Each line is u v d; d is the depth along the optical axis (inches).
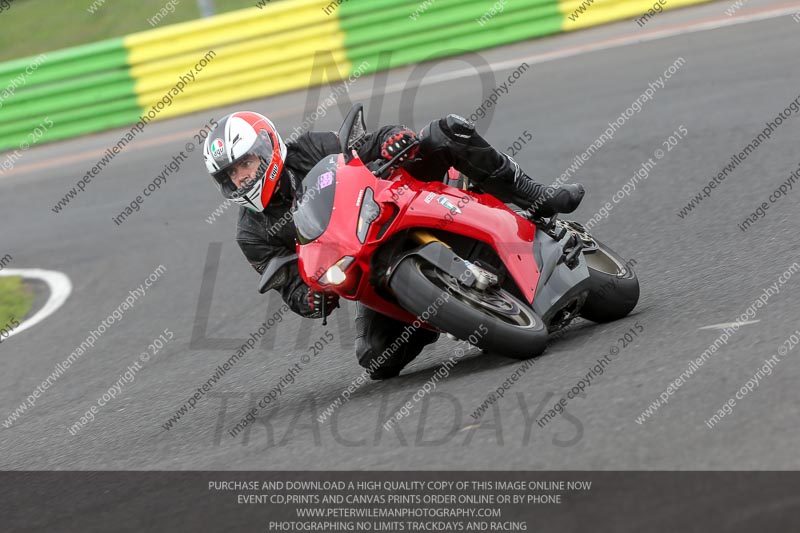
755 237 913.5
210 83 2193.7
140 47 2182.6
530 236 722.2
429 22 2187.5
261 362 918.4
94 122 2207.2
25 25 3277.6
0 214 1806.1
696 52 1823.3
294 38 2178.9
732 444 472.4
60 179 1934.1
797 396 506.9
